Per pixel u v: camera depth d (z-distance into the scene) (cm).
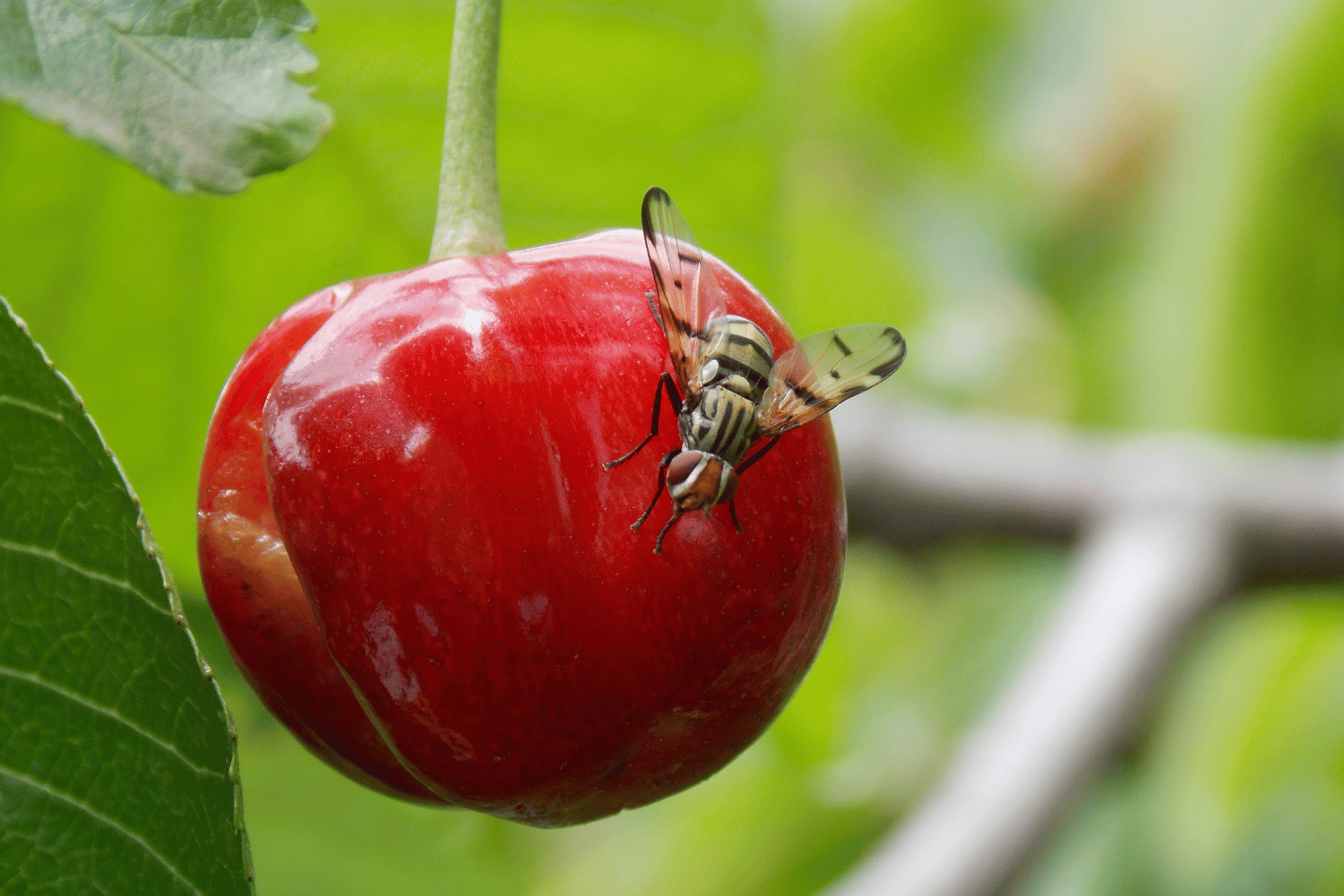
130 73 16
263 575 17
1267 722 34
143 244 20
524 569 17
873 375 18
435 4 20
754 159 21
